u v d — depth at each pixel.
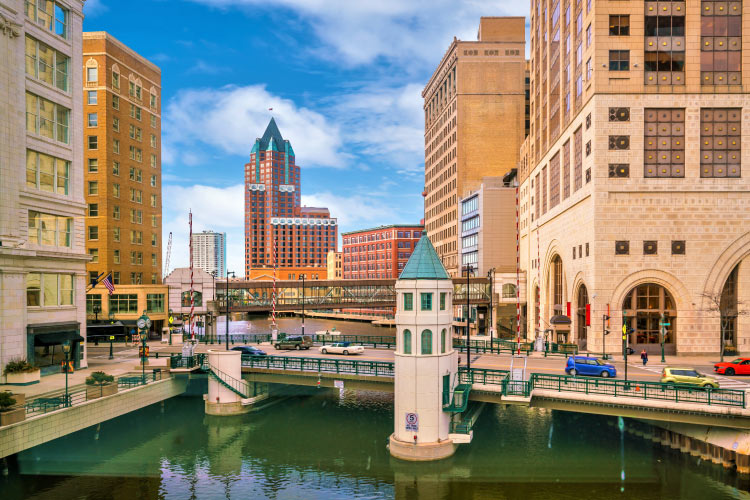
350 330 140.75
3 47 38.19
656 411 32.78
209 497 31.16
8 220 38.62
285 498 31.11
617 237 56.53
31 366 38.94
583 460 35.50
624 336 39.59
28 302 41.16
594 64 56.69
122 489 32.16
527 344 66.06
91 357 55.41
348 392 57.16
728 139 55.78
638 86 56.25
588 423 43.88
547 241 80.00
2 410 29.39
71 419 32.97
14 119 39.19
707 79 55.94
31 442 29.94
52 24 44.06
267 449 39.09
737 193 55.56
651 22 56.38
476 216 107.44
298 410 49.44
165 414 46.09
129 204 83.50
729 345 55.72
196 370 46.62
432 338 35.34
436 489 31.92
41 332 41.66
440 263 36.56
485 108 123.12
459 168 123.06
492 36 123.75
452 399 35.59
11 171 38.88
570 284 67.19
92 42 78.75
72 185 46.19
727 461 32.47
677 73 56.19
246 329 142.88
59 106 44.97
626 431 41.66
